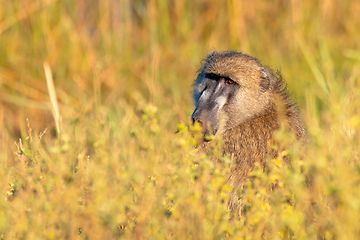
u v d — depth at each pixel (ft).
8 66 80.43
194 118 48.19
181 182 34.78
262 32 95.50
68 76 81.82
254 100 47.75
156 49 89.71
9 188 37.24
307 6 94.79
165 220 32.37
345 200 31.24
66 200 31.94
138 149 41.93
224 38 95.25
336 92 67.10
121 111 68.44
